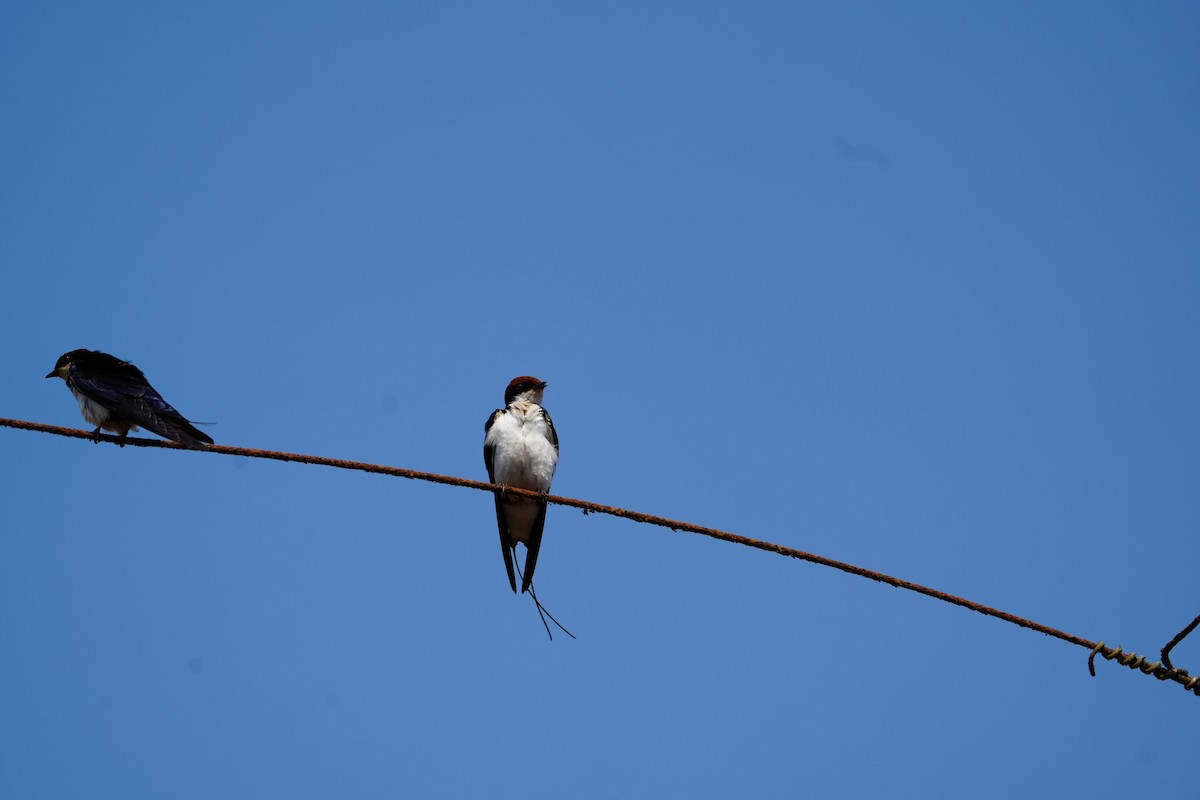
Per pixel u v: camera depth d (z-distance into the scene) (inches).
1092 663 357.7
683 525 391.2
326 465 399.5
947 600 366.9
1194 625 342.6
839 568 373.4
